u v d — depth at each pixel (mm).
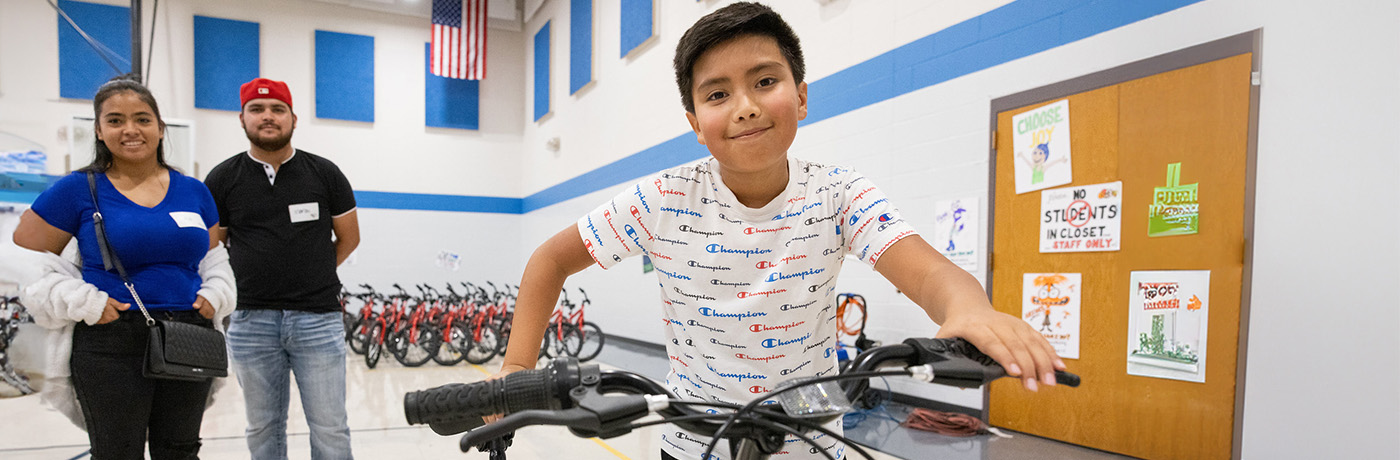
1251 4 3053
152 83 10172
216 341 2029
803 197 1089
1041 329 3873
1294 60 2916
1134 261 3463
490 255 12094
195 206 2154
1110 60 3572
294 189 2475
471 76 11461
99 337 1869
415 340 7520
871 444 3746
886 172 4855
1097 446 3625
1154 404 3385
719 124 932
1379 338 2672
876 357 720
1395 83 2641
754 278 1095
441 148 11828
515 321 1074
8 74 9422
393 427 4309
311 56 11078
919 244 949
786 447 1118
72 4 9805
